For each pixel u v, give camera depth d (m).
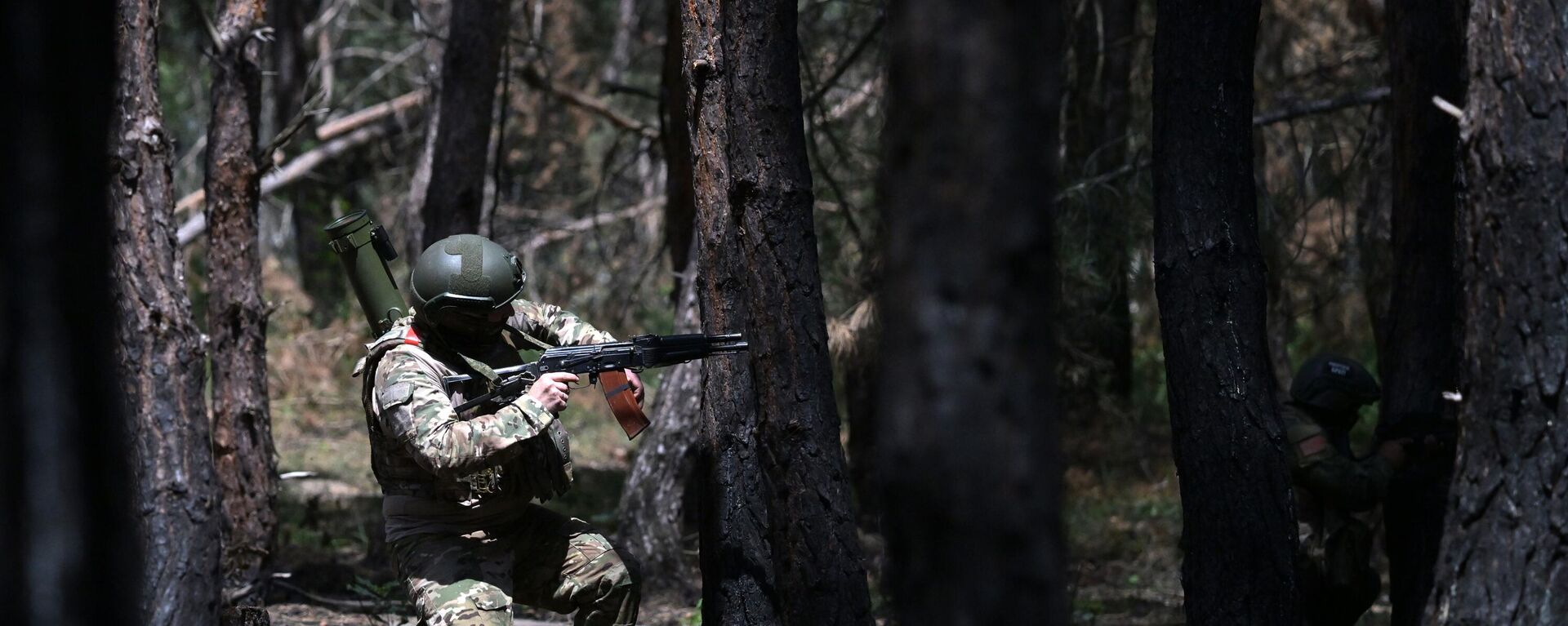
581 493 15.96
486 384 5.52
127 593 2.31
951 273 2.54
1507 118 3.76
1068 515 14.82
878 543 12.16
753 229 5.14
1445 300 5.82
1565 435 3.71
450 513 5.46
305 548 12.27
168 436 5.47
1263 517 5.08
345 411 22.22
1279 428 5.12
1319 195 12.26
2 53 2.20
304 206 25.78
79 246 2.25
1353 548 6.86
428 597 5.31
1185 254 5.16
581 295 23.42
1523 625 3.73
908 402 2.59
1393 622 5.83
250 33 9.24
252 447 9.35
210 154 9.27
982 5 2.52
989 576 2.54
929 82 2.55
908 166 2.59
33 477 2.16
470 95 11.80
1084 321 12.93
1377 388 6.98
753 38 5.12
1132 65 15.33
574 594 5.64
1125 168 11.63
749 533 5.44
